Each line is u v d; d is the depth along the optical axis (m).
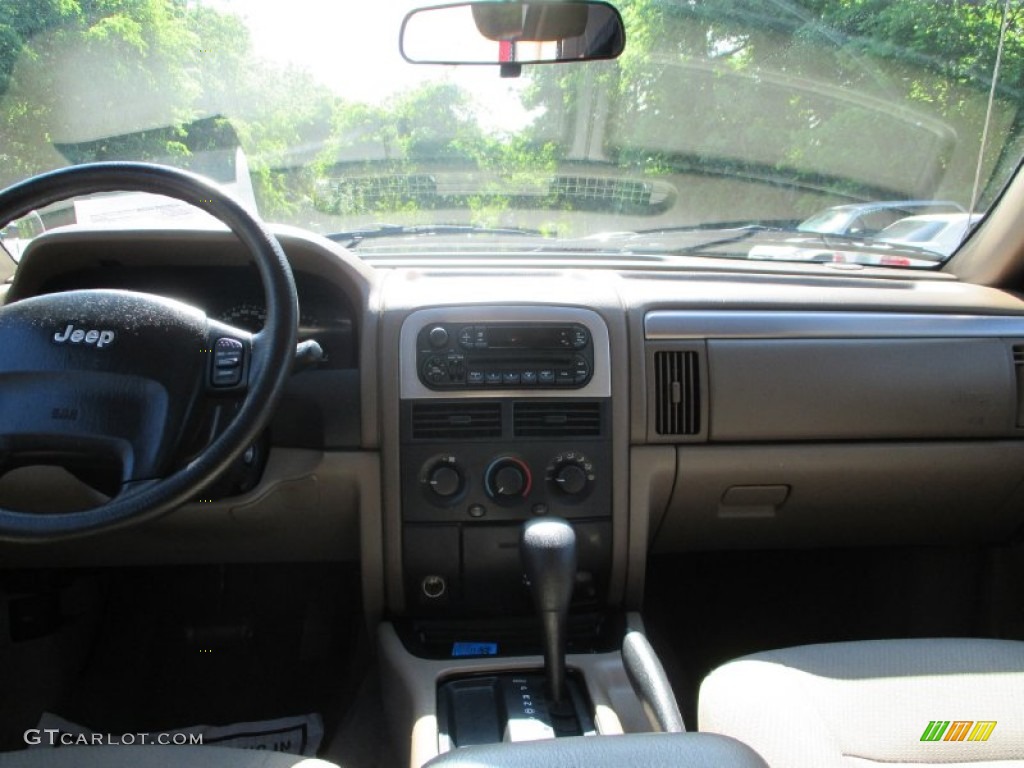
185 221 1.75
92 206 1.82
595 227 2.58
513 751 0.92
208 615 2.22
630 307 1.68
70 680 2.07
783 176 3.58
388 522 1.63
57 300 1.23
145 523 1.12
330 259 1.67
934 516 1.90
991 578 2.14
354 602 2.23
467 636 1.68
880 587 2.27
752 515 1.83
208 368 1.19
